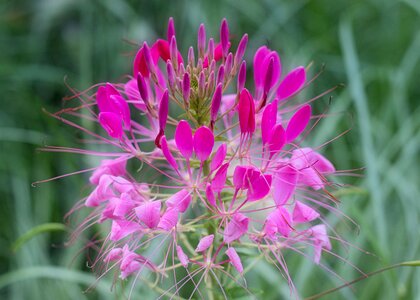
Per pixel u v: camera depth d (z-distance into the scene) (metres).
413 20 0.93
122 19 0.88
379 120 0.80
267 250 0.48
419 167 0.76
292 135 0.46
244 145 0.47
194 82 0.48
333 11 0.94
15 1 0.97
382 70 0.83
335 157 0.75
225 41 0.49
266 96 0.48
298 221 0.45
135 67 0.49
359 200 0.72
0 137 0.80
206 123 0.48
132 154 0.48
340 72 0.85
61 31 0.95
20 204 0.76
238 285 0.49
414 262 0.47
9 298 0.74
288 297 0.62
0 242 0.77
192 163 0.48
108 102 0.47
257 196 0.45
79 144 0.77
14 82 0.88
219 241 0.48
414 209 0.69
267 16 0.90
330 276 0.66
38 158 0.79
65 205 0.79
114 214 0.45
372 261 0.68
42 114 0.82
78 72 0.91
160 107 0.45
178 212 0.45
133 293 0.60
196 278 0.63
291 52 0.83
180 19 0.87
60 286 0.69
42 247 0.73
